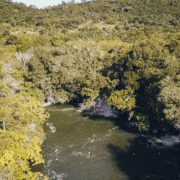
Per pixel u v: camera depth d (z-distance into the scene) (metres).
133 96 39.97
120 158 29.77
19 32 89.06
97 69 51.78
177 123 30.09
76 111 46.50
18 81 45.84
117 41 66.56
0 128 26.91
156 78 37.69
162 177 25.81
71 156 29.98
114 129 38.38
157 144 33.25
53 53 57.53
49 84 51.25
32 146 25.98
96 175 26.30
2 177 18.12
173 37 59.41
